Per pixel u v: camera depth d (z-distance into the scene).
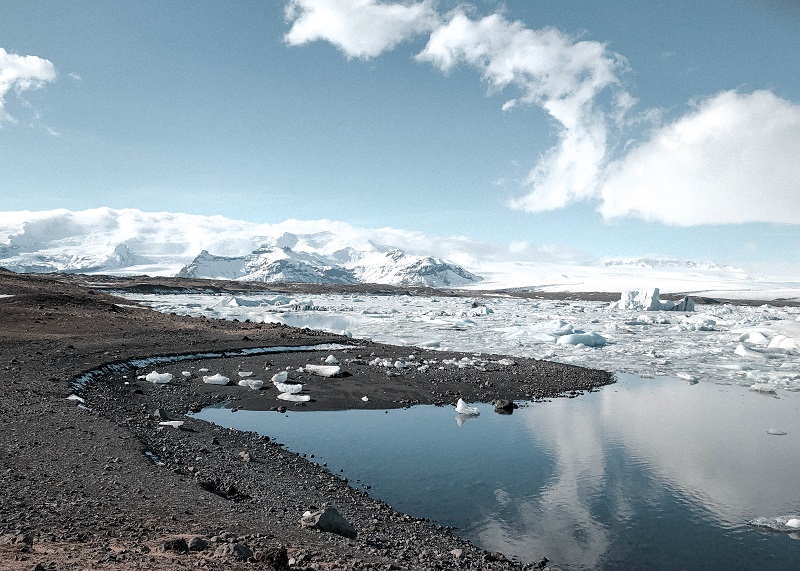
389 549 10.47
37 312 43.25
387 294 193.50
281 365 32.75
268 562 7.27
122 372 27.33
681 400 28.27
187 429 18.84
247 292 154.75
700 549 12.27
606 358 43.59
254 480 14.21
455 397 27.33
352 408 24.67
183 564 6.86
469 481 16.06
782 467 17.69
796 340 51.16
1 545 7.17
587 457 18.44
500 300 183.88
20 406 17.53
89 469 12.38
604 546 12.34
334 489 14.63
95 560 6.67
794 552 12.21
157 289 133.38
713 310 129.00
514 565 11.05
